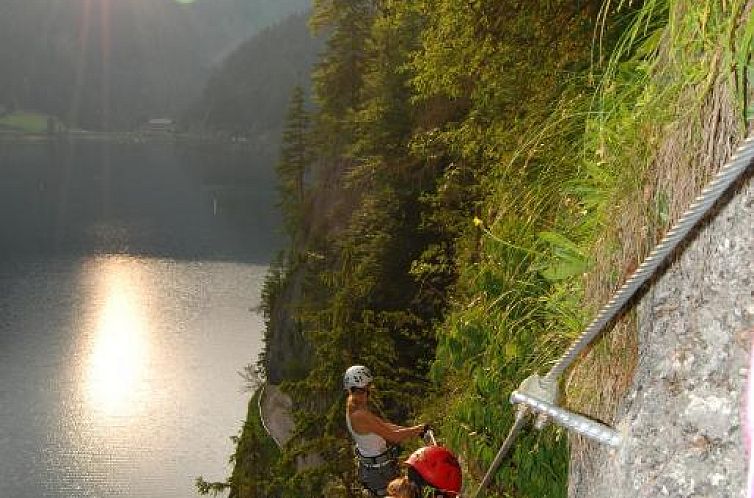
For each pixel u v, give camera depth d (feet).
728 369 6.08
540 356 14.64
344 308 73.92
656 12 10.65
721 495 5.98
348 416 20.31
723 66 6.36
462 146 40.63
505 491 18.21
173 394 483.51
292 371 224.94
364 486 20.59
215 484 92.32
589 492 8.89
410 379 74.69
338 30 242.37
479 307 20.11
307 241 227.81
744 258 5.98
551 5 30.45
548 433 15.44
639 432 7.39
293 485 71.46
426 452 14.57
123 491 364.58
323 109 243.81
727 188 6.14
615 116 10.88
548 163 17.10
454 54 36.35
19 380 502.38
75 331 610.24
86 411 456.04
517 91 33.65
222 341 588.91
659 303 7.38
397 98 142.51
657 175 7.99
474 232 30.27
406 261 125.70
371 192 148.05
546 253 13.99
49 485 370.12
